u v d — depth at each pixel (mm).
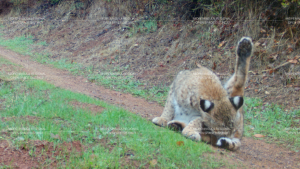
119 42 16578
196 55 12938
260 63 10703
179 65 12867
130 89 11367
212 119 5336
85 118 5559
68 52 17531
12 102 6414
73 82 11766
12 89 7785
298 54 10289
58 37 20312
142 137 4906
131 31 17109
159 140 4855
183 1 15594
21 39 21047
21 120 5102
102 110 6562
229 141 5148
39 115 5531
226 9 13383
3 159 3521
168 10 16484
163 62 13523
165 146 4598
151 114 8055
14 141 3998
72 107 6398
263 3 12148
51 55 17266
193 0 15383
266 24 11953
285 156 5773
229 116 5254
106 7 20438
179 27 15492
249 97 9438
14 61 14094
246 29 12172
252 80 10242
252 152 5828
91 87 11273
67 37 19938
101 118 5652
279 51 10680
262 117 8086
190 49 13477
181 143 4820
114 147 4352
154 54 14312
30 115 5523
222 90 5652
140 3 18219
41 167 3543
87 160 3824
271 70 10102
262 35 11812
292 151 6078
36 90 8031
